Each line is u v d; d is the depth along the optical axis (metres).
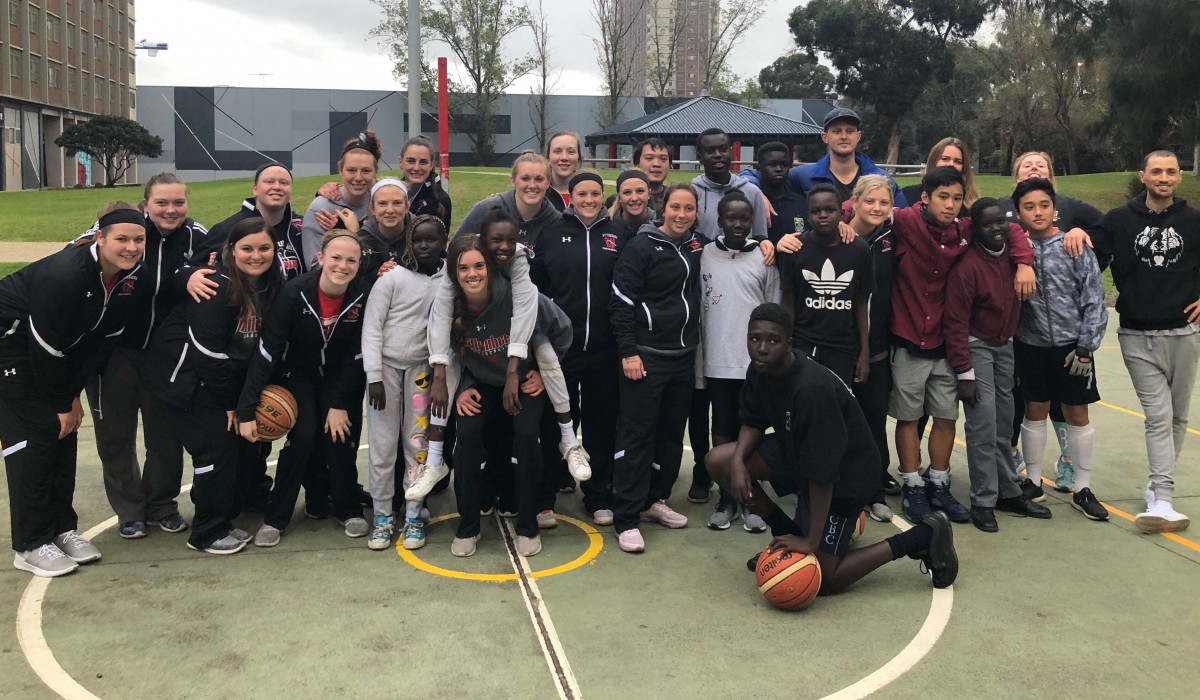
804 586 3.66
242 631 3.49
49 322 3.76
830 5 48.53
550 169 5.19
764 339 3.60
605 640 3.46
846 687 3.13
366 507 5.04
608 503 4.90
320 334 4.20
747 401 3.95
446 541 4.53
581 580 4.06
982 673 3.24
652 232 4.40
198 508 4.29
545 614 3.69
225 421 4.21
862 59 49.31
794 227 5.51
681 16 49.44
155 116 50.81
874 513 4.92
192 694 3.04
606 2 49.66
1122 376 8.86
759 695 3.07
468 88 49.41
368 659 3.28
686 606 3.79
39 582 3.92
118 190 36.41
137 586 3.90
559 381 4.35
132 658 3.27
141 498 4.55
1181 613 3.74
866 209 4.57
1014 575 4.14
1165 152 4.58
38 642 3.38
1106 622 3.66
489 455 4.79
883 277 4.70
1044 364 4.95
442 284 4.14
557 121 51.66
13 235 19.64
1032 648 3.43
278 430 4.25
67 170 54.78
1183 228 4.60
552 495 4.82
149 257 4.18
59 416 4.01
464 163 50.97
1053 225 4.98
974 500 4.81
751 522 4.71
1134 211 4.71
